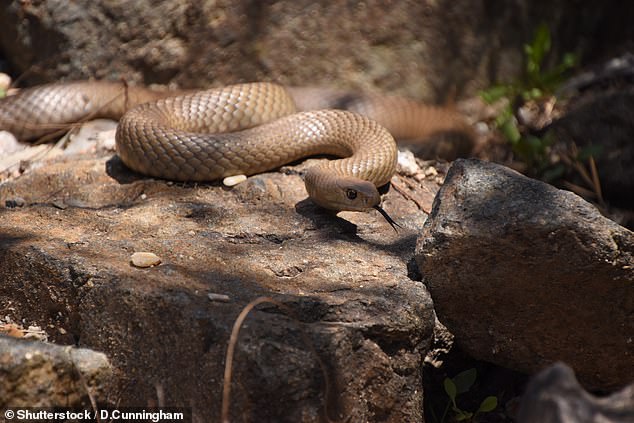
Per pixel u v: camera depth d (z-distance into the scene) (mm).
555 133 12500
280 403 6000
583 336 7133
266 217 8406
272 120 10188
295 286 6953
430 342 7156
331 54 12836
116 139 9266
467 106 13930
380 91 13227
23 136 10945
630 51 15461
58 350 6152
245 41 12383
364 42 12961
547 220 6523
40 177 9242
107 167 9477
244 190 8891
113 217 8312
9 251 7418
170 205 8578
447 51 13625
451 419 7793
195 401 6258
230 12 12219
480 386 8156
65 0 11906
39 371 5973
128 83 12180
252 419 6027
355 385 6430
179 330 6320
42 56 12273
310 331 6180
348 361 6316
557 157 12219
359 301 6695
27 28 12219
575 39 15391
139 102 11477
